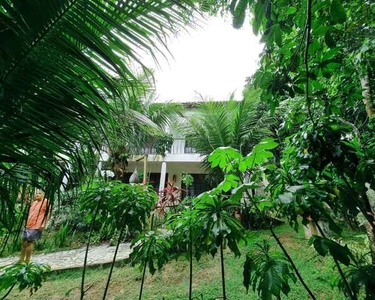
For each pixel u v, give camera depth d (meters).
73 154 1.05
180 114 6.42
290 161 1.45
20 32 0.75
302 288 2.79
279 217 1.39
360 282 1.00
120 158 3.44
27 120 0.87
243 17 1.02
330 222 1.14
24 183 1.17
